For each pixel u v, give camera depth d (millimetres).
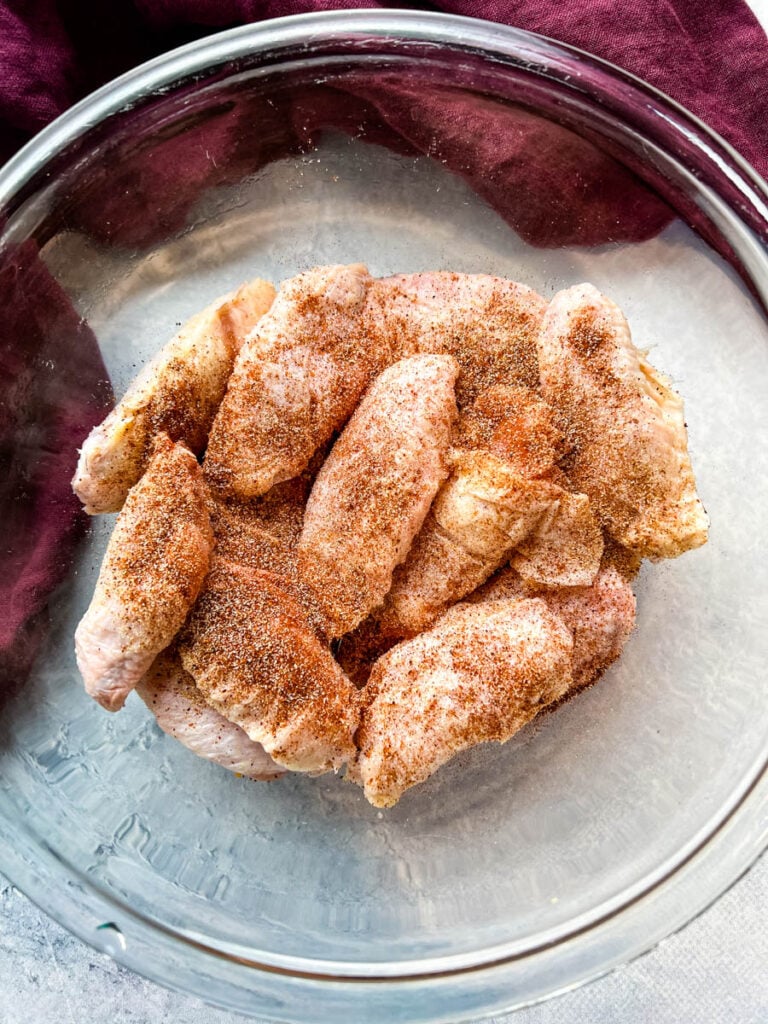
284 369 246
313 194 315
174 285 312
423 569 252
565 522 244
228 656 230
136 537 231
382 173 312
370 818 287
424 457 242
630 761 287
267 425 246
